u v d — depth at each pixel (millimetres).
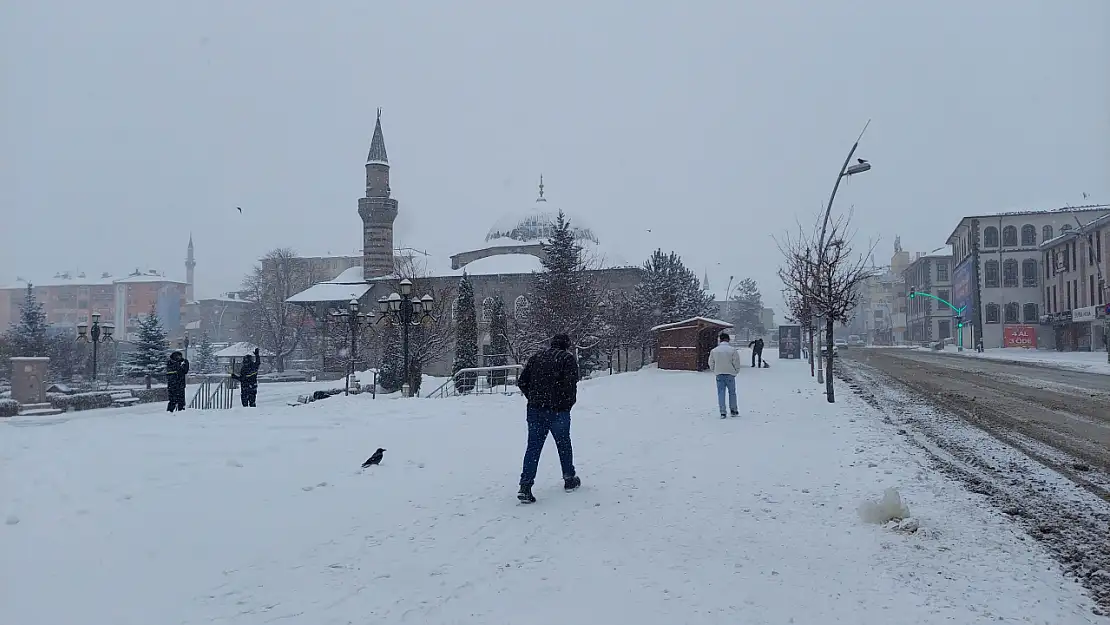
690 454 10109
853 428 12672
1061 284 63062
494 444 10758
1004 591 5086
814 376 28000
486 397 19250
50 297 113312
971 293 70750
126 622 4398
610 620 4516
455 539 6133
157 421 12945
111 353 61438
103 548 5664
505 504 7301
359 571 5352
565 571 5395
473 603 4773
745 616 4609
